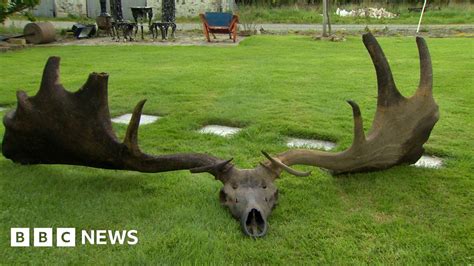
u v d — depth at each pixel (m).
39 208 3.70
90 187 4.07
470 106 6.86
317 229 3.45
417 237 3.35
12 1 15.95
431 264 3.05
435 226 3.52
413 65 10.74
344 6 29.69
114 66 10.79
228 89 7.99
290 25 23.53
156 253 3.13
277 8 28.77
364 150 4.01
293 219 3.59
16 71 10.04
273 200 3.63
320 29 21.11
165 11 19.19
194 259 3.07
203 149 5.07
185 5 27.22
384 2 31.03
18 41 15.33
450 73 9.54
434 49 13.67
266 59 11.89
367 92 7.83
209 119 6.14
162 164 3.81
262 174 3.72
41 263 3.05
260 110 6.58
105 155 3.83
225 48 14.49
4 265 3.03
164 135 5.52
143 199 3.87
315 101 7.15
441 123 5.96
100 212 3.66
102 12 19.27
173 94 7.61
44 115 3.88
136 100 7.18
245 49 14.12
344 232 3.42
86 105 3.76
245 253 3.13
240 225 3.46
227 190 3.66
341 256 3.12
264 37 17.06
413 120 4.13
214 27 16.98
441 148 5.05
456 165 4.63
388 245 3.26
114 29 19.22
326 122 6.01
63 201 3.81
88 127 3.78
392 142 4.10
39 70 10.19
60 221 3.53
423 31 19.88
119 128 5.80
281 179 4.27
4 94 7.54
